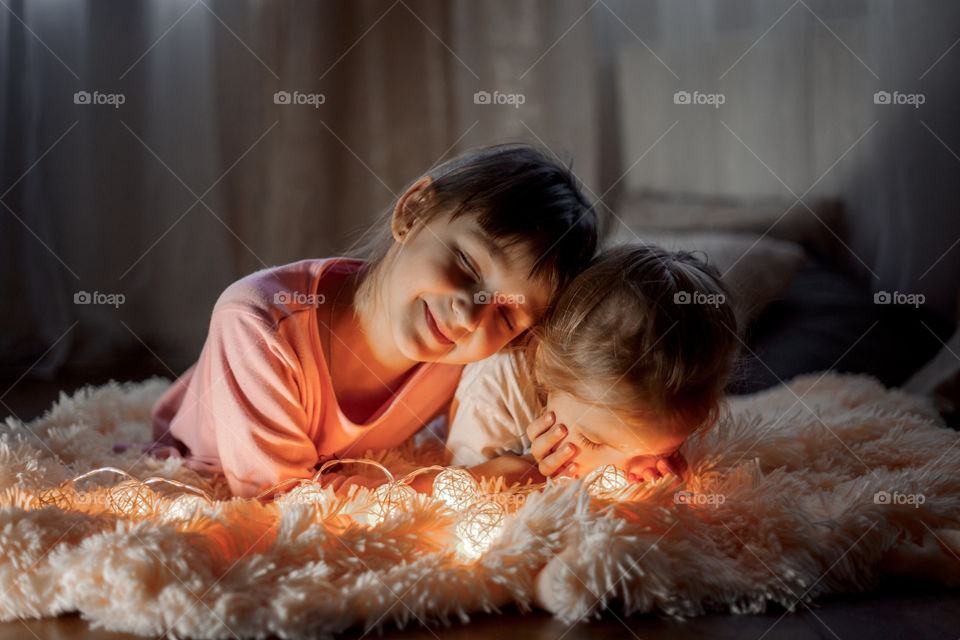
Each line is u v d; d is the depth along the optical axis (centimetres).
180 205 239
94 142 234
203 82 239
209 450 115
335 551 78
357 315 112
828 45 231
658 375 95
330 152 243
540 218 102
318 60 240
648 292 97
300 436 103
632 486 88
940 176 209
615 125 251
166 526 76
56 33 230
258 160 242
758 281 194
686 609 75
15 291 226
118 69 234
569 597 74
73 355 231
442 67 245
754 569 80
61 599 73
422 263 101
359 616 71
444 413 130
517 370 108
